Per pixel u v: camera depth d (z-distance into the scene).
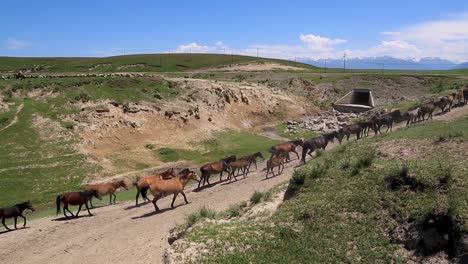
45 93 57.19
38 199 37.31
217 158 51.19
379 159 24.66
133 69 154.25
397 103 73.81
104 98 58.41
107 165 47.00
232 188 32.88
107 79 66.12
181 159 51.41
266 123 73.56
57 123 50.97
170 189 29.14
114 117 55.34
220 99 70.44
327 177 20.45
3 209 28.44
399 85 96.12
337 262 14.67
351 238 15.64
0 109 52.34
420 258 14.16
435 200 15.60
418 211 15.34
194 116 62.75
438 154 22.75
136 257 20.88
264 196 23.20
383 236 15.38
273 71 131.88
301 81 95.88
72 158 46.06
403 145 26.36
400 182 17.36
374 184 18.02
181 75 114.06
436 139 25.50
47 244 25.28
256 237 16.28
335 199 17.92
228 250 15.52
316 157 36.19
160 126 57.94
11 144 46.03
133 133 54.91
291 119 76.44
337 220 16.67
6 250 24.80
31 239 26.38
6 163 42.69
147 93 63.81
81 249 23.70
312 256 15.07
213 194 31.84
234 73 121.88
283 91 88.88
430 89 92.31
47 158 45.12
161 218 27.14
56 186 40.50
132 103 59.16
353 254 14.94
